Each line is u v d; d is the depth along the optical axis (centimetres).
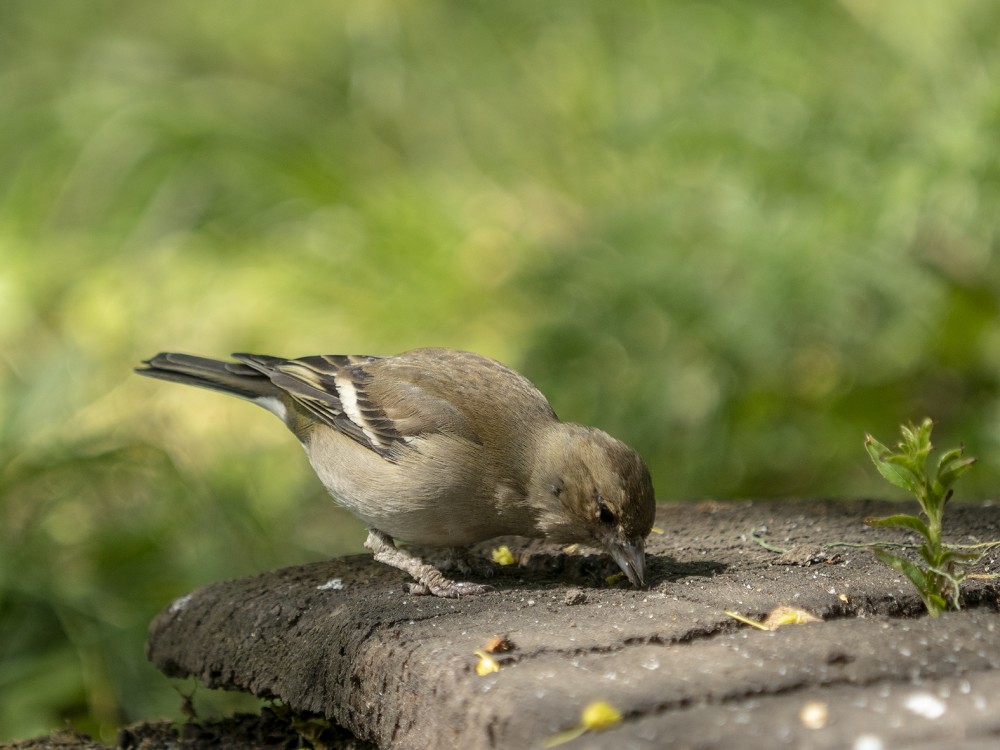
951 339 1282
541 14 1828
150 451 1224
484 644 571
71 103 1744
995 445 1231
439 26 1872
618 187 1572
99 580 1129
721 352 1302
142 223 1642
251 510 1238
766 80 1465
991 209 1269
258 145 1694
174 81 1848
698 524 822
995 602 632
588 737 462
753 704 482
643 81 1617
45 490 1195
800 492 1285
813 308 1281
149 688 1036
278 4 1994
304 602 694
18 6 1988
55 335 1545
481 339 1486
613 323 1356
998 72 1332
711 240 1377
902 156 1319
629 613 611
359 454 762
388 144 1780
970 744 434
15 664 1046
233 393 895
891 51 1455
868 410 1290
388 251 1577
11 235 1620
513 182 1664
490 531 750
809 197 1350
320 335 1528
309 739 702
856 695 485
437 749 533
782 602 620
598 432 729
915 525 589
